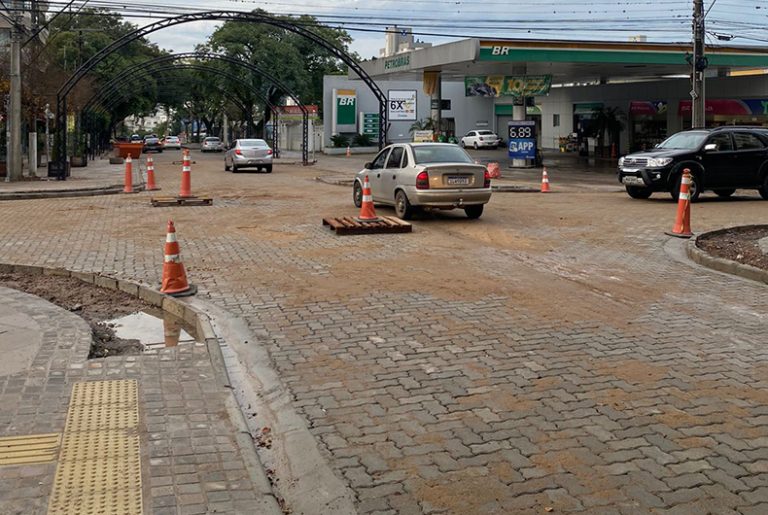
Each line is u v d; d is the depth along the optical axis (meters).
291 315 8.03
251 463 4.49
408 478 4.39
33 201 20.00
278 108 70.31
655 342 7.04
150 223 15.23
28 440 4.76
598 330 7.43
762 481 4.29
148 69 65.44
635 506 4.02
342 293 8.98
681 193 13.49
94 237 13.33
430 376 6.12
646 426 5.09
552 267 10.63
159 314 8.52
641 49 34.22
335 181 28.14
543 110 56.38
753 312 8.20
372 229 13.59
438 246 12.27
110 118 70.00
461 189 14.80
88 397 5.55
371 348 6.87
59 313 7.99
